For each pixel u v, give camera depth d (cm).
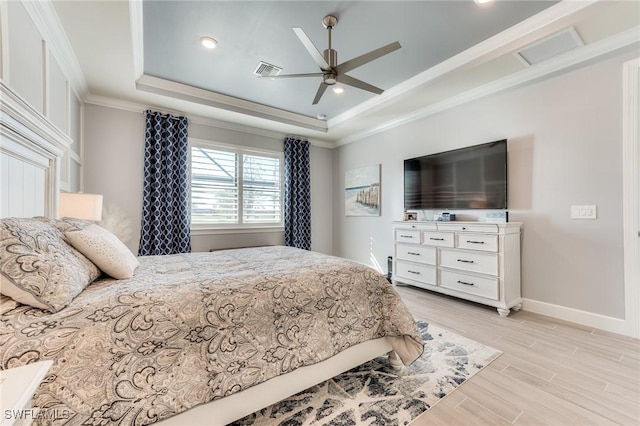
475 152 332
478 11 224
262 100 403
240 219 463
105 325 106
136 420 103
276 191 505
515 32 245
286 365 141
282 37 258
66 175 269
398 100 363
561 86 270
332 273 177
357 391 164
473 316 281
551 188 277
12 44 162
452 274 323
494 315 283
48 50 212
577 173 261
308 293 158
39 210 186
